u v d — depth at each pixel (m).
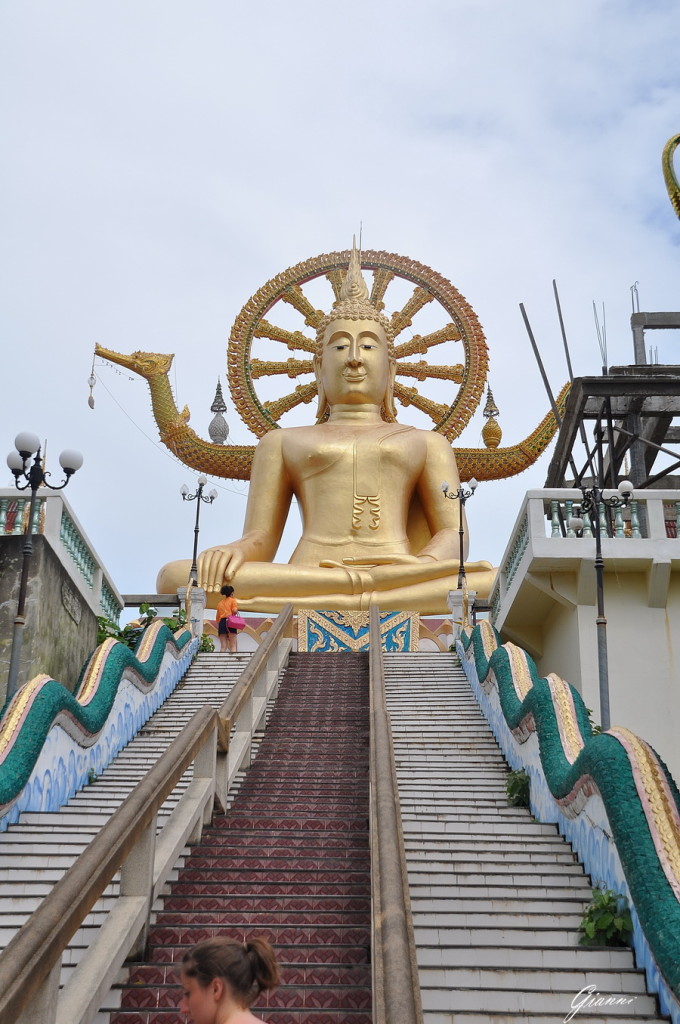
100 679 13.58
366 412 27.86
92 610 18.58
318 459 26.50
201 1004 4.40
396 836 6.58
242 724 11.98
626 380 19.55
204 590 21.28
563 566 17.77
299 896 7.88
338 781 11.10
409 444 26.81
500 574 20.84
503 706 13.34
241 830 9.41
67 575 17.09
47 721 11.37
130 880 7.13
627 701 17.17
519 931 8.32
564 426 20.69
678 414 21.00
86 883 5.76
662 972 7.14
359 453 26.48
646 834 8.03
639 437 20.61
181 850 8.56
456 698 16.14
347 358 27.80
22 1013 5.15
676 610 17.62
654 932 7.36
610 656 17.41
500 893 9.16
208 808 9.45
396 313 30.20
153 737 14.98
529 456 29.72
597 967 7.84
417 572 23.92
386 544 25.69
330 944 7.28
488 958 7.97
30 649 15.55
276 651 16.52
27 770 10.72
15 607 15.77
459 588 22.62
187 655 18.62
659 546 17.48
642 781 8.41
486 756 13.57
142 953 6.94
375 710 10.18
